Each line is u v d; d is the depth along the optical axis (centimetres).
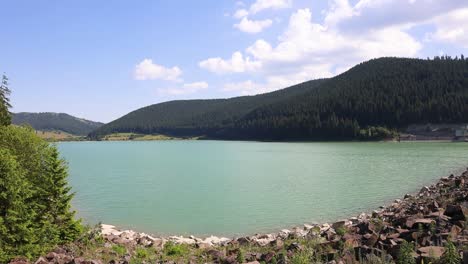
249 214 3397
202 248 2130
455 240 1393
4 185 1650
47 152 2014
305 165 7906
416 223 1747
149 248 2091
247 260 1611
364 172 6322
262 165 8212
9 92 5884
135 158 11650
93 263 1593
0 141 1948
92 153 15112
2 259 1580
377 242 1560
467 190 2822
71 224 1995
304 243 1878
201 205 3878
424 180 5181
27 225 1720
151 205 3950
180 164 9125
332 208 3538
